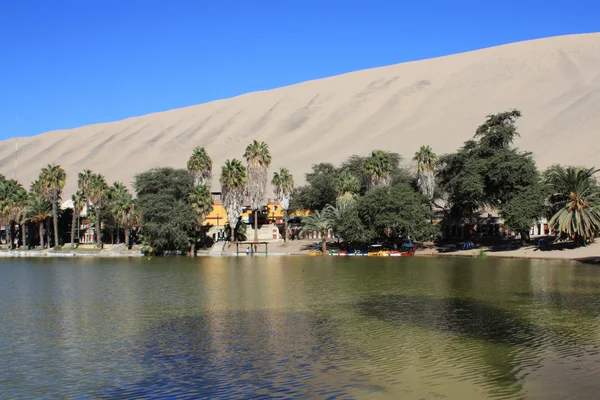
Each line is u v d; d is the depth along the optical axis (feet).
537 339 77.77
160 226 293.02
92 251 326.03
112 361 69.92
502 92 563.07
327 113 643.04
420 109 592.19
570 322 89.20
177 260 264.31
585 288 129.39
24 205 335.06
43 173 329.72
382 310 102.73
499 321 90.68
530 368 63.98
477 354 70.08
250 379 61.41
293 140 607.37
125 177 607.37
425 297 118.21
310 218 291.99
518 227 250.98
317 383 59.67
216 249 316.60
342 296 121.80
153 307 111.34
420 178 298.97
